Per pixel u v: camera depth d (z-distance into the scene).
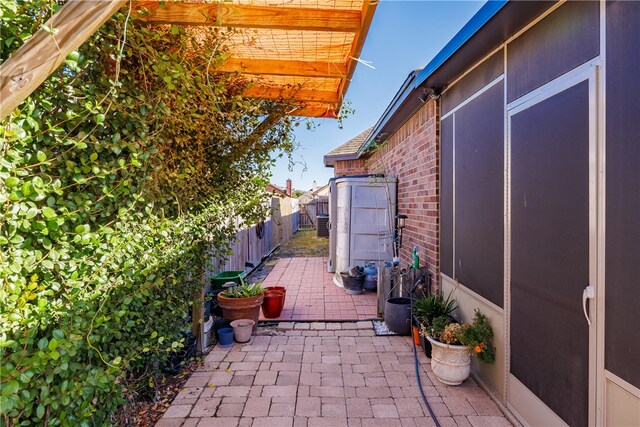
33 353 1.46
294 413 2.54
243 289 4.24
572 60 1.85
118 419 2.27
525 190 2.28
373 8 1.99
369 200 6.15
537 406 2.14
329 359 3.41
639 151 1.46
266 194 4.14
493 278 2.69
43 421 1.58
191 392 2.82
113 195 1.91
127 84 2.00
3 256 1.35
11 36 1.36
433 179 3.93
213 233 3.54
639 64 1.46
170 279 2.69
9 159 1.35
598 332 1.67
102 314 1.88
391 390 2.84
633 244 1.49
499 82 2.60
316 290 6.05
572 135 1.84
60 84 1.59
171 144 2.66
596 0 1.69
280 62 3.10
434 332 3.00
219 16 2.06
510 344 2.46
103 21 1.30
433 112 3.93
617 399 1.57
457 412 2.52
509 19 2.17
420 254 4.48
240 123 3.34
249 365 3.29
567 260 1.88
